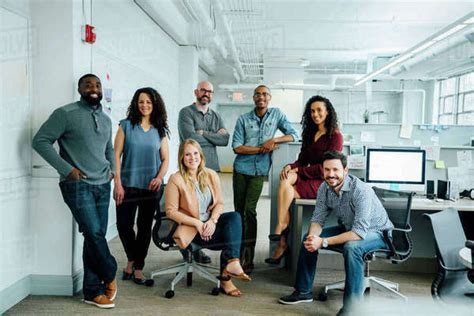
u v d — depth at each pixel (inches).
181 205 95.0
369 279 94.9
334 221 98.6
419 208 97.2
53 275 90.4
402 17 207.8
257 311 85.8
